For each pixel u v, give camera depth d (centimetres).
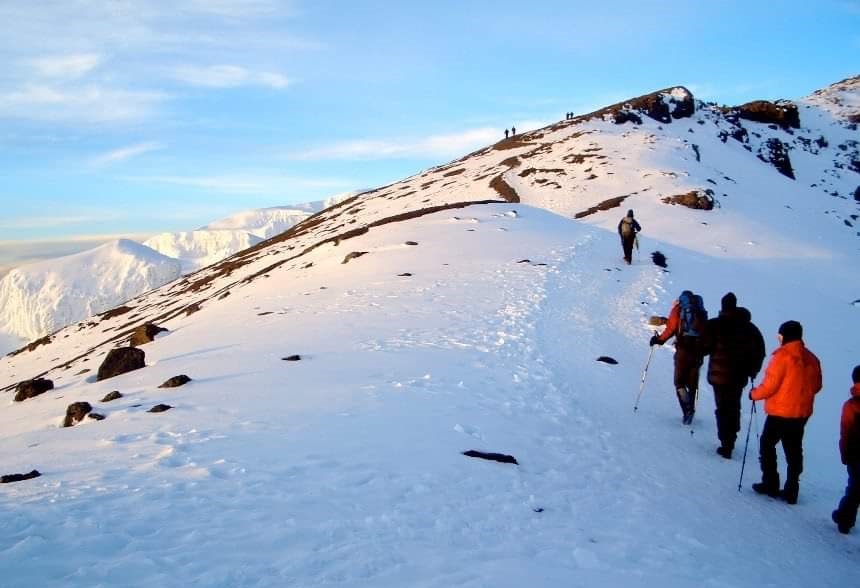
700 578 586
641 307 2112
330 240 4272
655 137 7669
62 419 1173
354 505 633
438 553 545
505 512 680
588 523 690
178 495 623
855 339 2300
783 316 2381
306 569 480
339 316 1920
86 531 517
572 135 8088
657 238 4147
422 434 901
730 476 920
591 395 1245
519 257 2791
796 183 7962
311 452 789
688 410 1123
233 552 498
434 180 8594
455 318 1800
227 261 8894
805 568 666
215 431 887
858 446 752
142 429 925
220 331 1973
